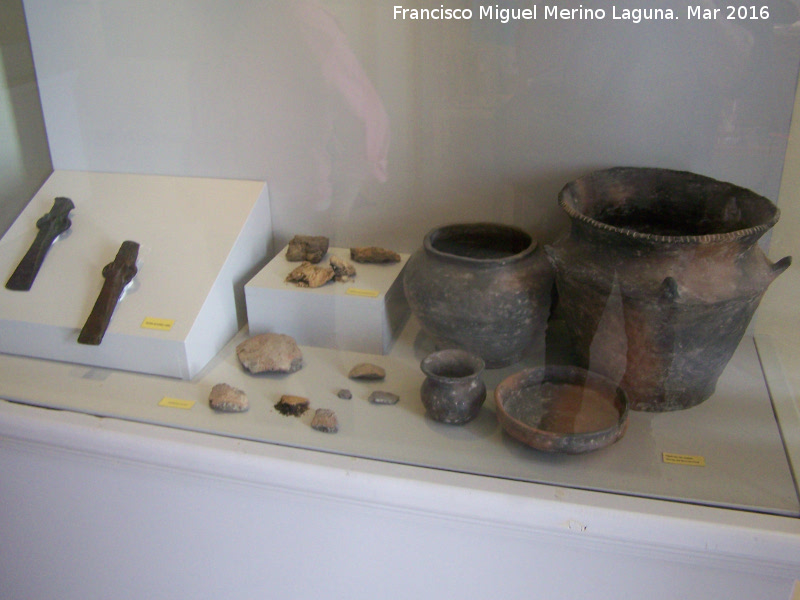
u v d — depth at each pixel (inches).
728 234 42.3
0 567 55.8
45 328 54.1
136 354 53.2
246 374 53.7
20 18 53.6
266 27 52.8
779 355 52.7
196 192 59.4
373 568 46.6
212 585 51.2
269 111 56.0
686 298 43.0
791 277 49.8
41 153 58.3
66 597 55.7
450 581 45.5
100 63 55.9
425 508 42.5
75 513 51.4
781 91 47.1
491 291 48.3
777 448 45.1
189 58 55.1
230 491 46.5
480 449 45.6
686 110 49.9
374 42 51.5
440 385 46.8
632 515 39.8
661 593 42.3
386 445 46.0
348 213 58.6
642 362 47.0
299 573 48.6
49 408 49.7
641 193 52.7
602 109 51.2
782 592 40.5
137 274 55.2
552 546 42.1
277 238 61.4
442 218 57.0
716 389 50.4
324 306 54.6
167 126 58.2
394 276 56.0
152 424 48.1
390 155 55.4
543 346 52.3
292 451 45.4
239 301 57.7
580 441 43.1
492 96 51.9
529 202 55.2
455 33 50.1
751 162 49.9
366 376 52.2
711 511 40.1
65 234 57.4
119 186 59.8
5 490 51.9
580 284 46.9
